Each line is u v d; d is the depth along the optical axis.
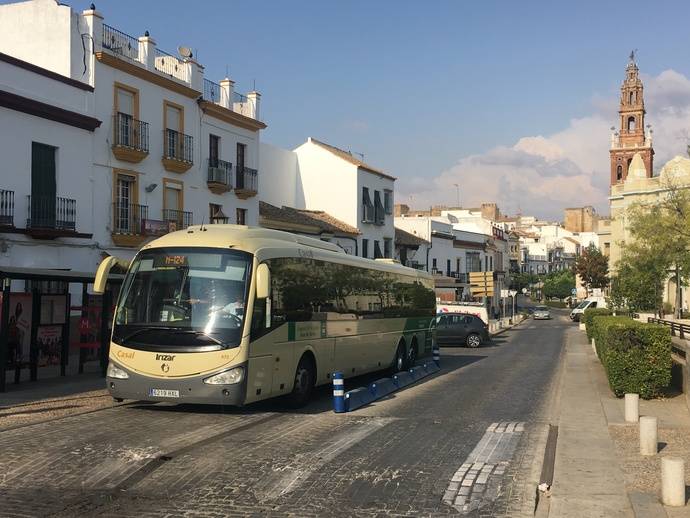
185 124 29.09
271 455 8.42
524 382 17.45
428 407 12.96
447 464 8.15
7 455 8.23
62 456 8.20
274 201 44.50
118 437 9.35
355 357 15.95
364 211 46.88
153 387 10.76
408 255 55.81
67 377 16.34
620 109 79.56
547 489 7.16
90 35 24.12
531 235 136.38
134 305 11.24
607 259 76.75
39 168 21.77
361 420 11.30
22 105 20.83
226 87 32.41
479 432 10.28
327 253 14.80
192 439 9.30
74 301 22.95
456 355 27.44
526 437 9.91
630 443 9.39
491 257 79.75
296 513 6.25
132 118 25.86
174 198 28.59
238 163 33.44
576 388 15.43
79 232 23.20
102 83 24.48
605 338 14.66
